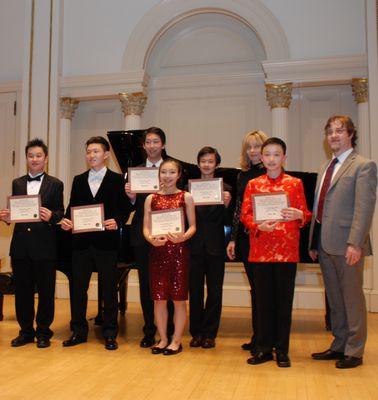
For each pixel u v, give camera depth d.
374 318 4.93
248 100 6.31
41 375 2.85
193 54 6.53
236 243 3.67
